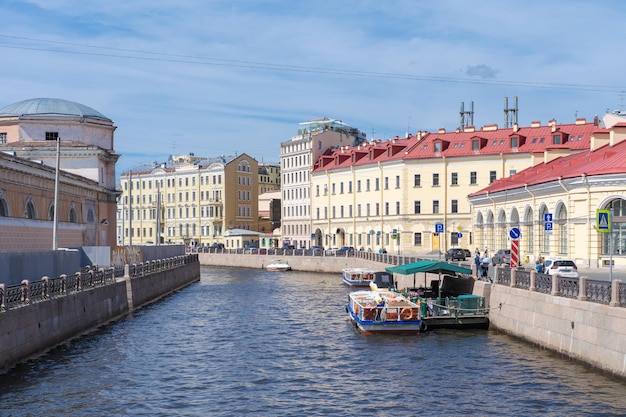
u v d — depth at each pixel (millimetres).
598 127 79312
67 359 26797
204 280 71812
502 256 50500
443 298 37094
